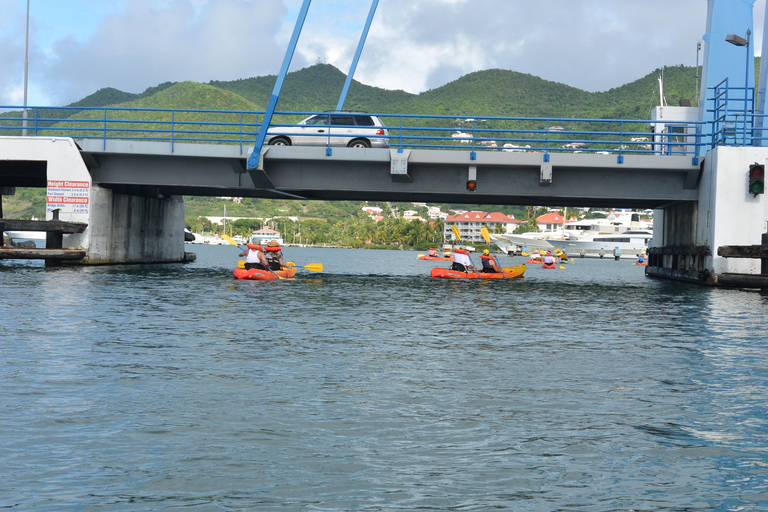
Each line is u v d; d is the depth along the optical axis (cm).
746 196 3106
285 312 1917
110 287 2538
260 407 845
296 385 972
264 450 686
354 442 717
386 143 3381
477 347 1359
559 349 1350
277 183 3366
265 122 3175
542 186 3319
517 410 855
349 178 3338
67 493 574
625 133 3212
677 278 3934
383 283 3425
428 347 1347
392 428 769
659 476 634
